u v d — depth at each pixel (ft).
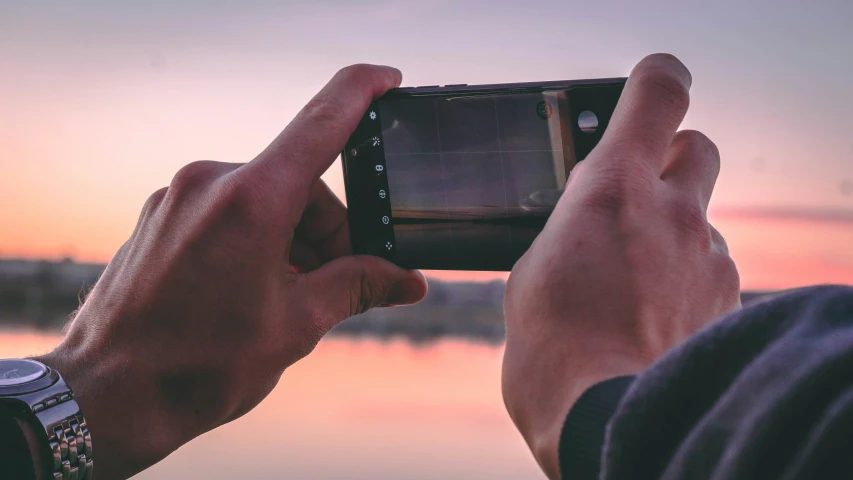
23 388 2.45
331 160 2.92
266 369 2.87
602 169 2.02
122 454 2.69
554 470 1.57
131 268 2.81
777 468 0.79
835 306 0.92
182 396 2.78
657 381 1.05
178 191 2.82
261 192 2.72
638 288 1.83
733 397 0.91
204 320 2.74
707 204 2.27
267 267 2.78
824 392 0.78
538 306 1.86
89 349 2.77
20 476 2.38
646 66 2.16
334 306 3.02
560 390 1.68
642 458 1.02
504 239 3.15
